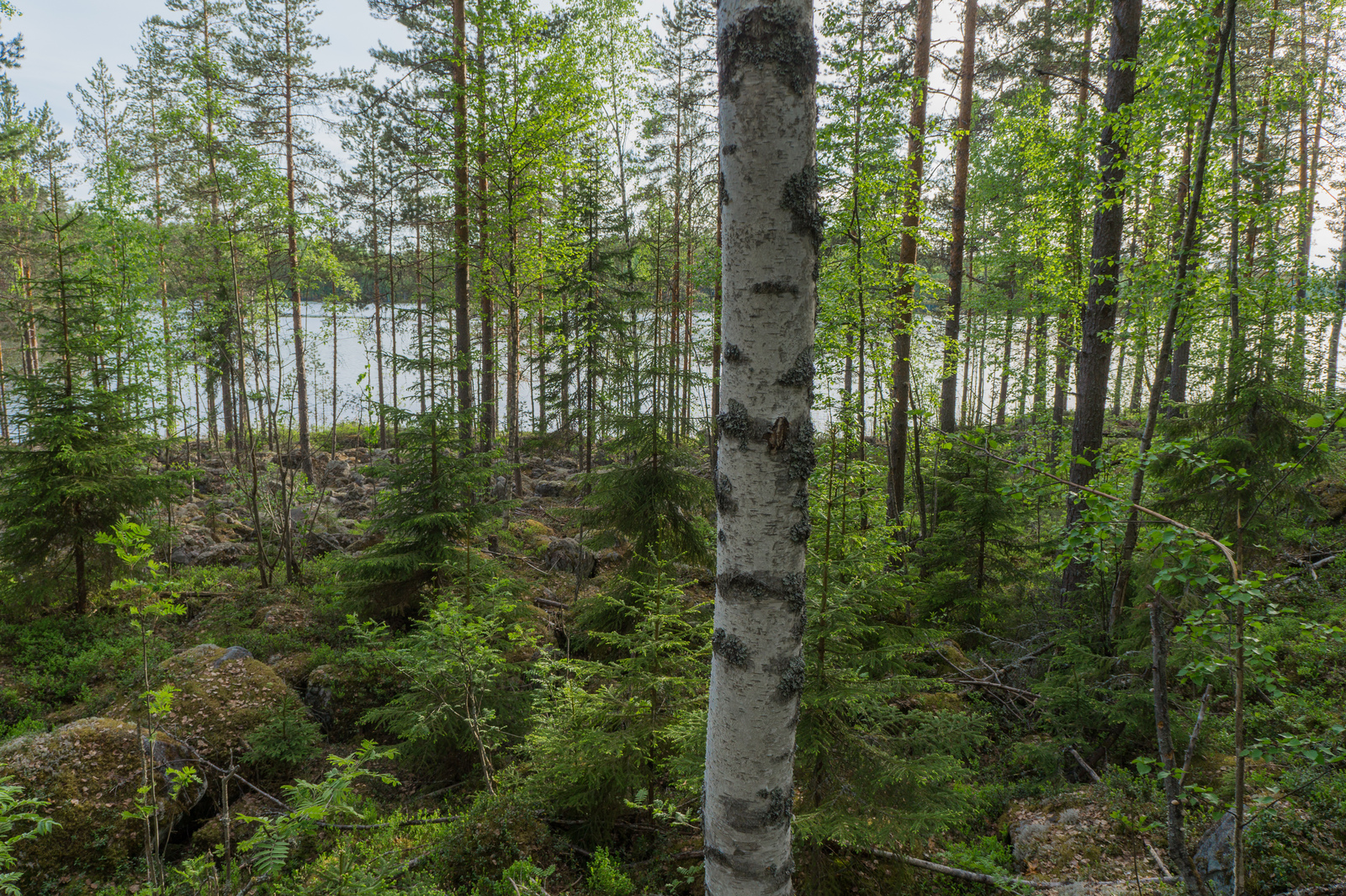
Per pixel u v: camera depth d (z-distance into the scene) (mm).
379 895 3811
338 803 3350
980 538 9227
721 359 2357
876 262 10117
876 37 9883
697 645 6141
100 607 9766
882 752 4254
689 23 21016
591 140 17250
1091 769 5832
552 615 9594
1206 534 2578
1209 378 8797
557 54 14211
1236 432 8133
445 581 8328
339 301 23094
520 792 5047
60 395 9383
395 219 25703
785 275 2182
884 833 3879
